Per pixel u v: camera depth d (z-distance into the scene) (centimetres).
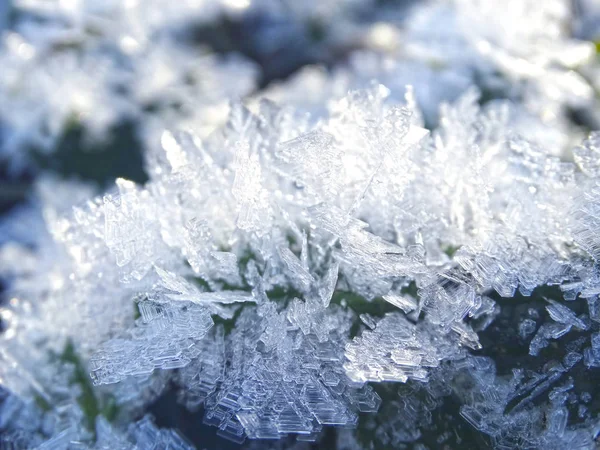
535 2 6
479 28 6
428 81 6
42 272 6
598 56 6
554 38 6
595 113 5
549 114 5
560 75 5
